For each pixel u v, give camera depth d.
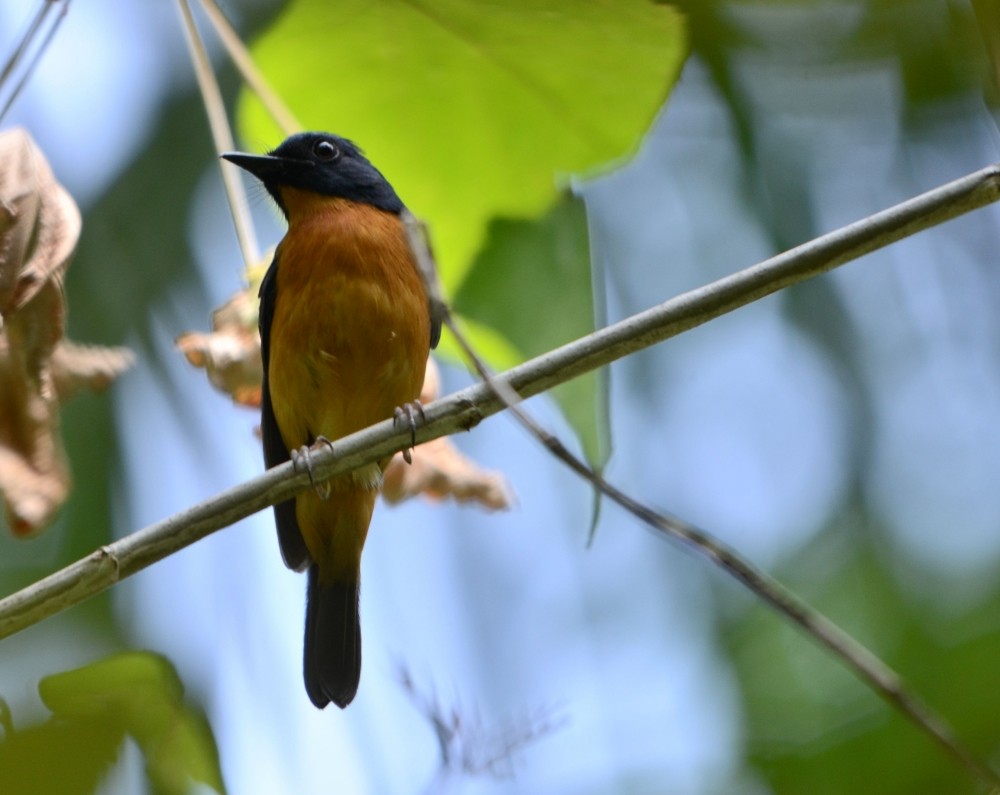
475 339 8.31
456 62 8.18
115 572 6.73
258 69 8.34
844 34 11.35
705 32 11.02
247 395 9.63
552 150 8.41
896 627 12.09
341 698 10.04
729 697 12.20
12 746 5.35
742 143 13.84
